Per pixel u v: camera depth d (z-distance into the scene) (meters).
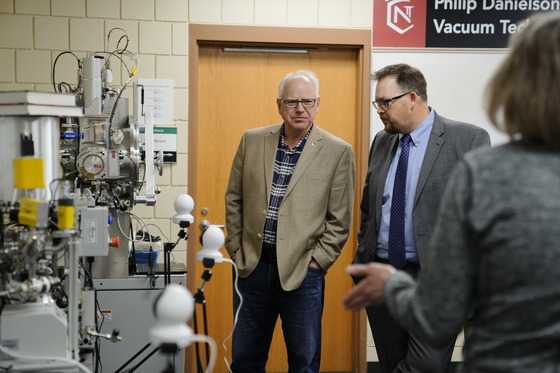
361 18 3.96
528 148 1.18
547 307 1.12
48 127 1.96
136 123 2.99
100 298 2.88
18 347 1.81
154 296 2.93
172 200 3.91
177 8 3.85
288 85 2.84
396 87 2.63
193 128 3.91
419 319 1.24
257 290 2.88
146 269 3.01
